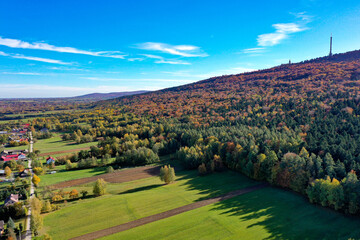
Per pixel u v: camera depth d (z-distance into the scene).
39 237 56.94
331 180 63.47
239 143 104.25
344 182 58.81
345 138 86.88
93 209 70.00
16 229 60.53
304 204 63.28
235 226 55.81
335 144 81.50
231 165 99.25
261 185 80.06
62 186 94.00
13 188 89.25
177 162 122.94
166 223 59.53
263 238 50.44
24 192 81.75
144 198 76.12
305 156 74.88
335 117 116.00
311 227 52.78
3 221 61.59
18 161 124.56
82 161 120.69
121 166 124.06
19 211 68.81
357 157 69.69
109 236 55.44
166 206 69.50
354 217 54.72
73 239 55.19
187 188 84.12
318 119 118.62
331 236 48.84
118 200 75.44
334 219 55.03
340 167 65.06
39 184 96.06
